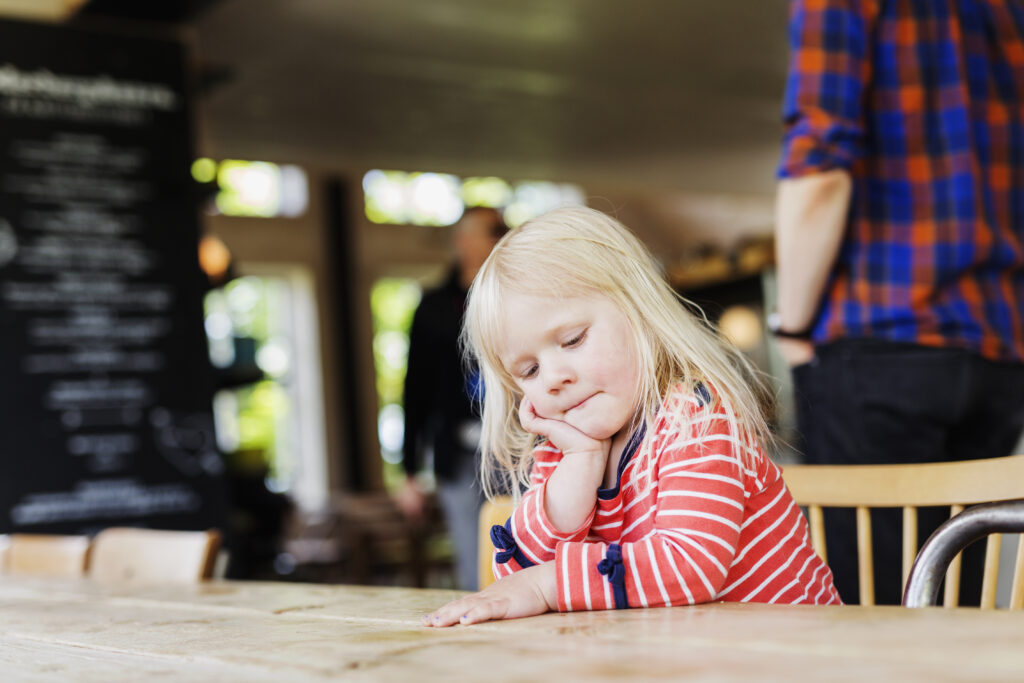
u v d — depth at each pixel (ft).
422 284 39.55
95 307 11.80
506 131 21.57
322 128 20.57
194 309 12.30
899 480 3.74
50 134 11.80
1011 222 5.31
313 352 37.11
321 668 2.23
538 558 3.05
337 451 37.17
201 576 5.67
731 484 2.79
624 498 3.00
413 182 39.11
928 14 5.31
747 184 28.58
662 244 43.96
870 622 2.17
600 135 22.38
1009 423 5.28
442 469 11.03
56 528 11.37
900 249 5.23
